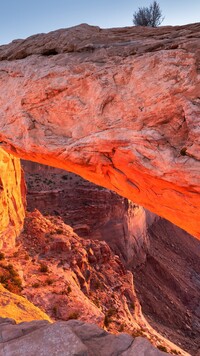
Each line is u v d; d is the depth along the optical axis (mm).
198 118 5465
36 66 7734
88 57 7055
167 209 6957
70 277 22391
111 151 6457
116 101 6445
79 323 5305
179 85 5812
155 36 6953
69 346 4402
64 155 7082
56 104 7250
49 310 17547
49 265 22797
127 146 6211
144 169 6055
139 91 6207
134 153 6090
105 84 6582
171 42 6289
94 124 6633
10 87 8125
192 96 5699
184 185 5629
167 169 5691
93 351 4652
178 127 5797
